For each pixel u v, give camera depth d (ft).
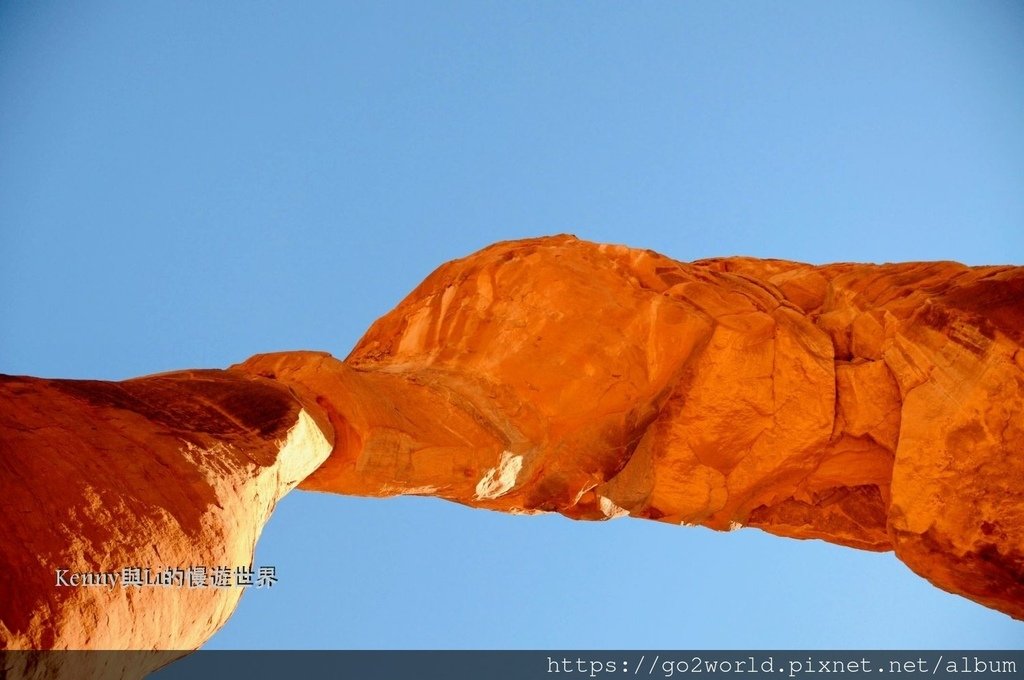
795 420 46.50
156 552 26.07
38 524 24.53
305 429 33.88
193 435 30.19
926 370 43.93
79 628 23.49
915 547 42.93
